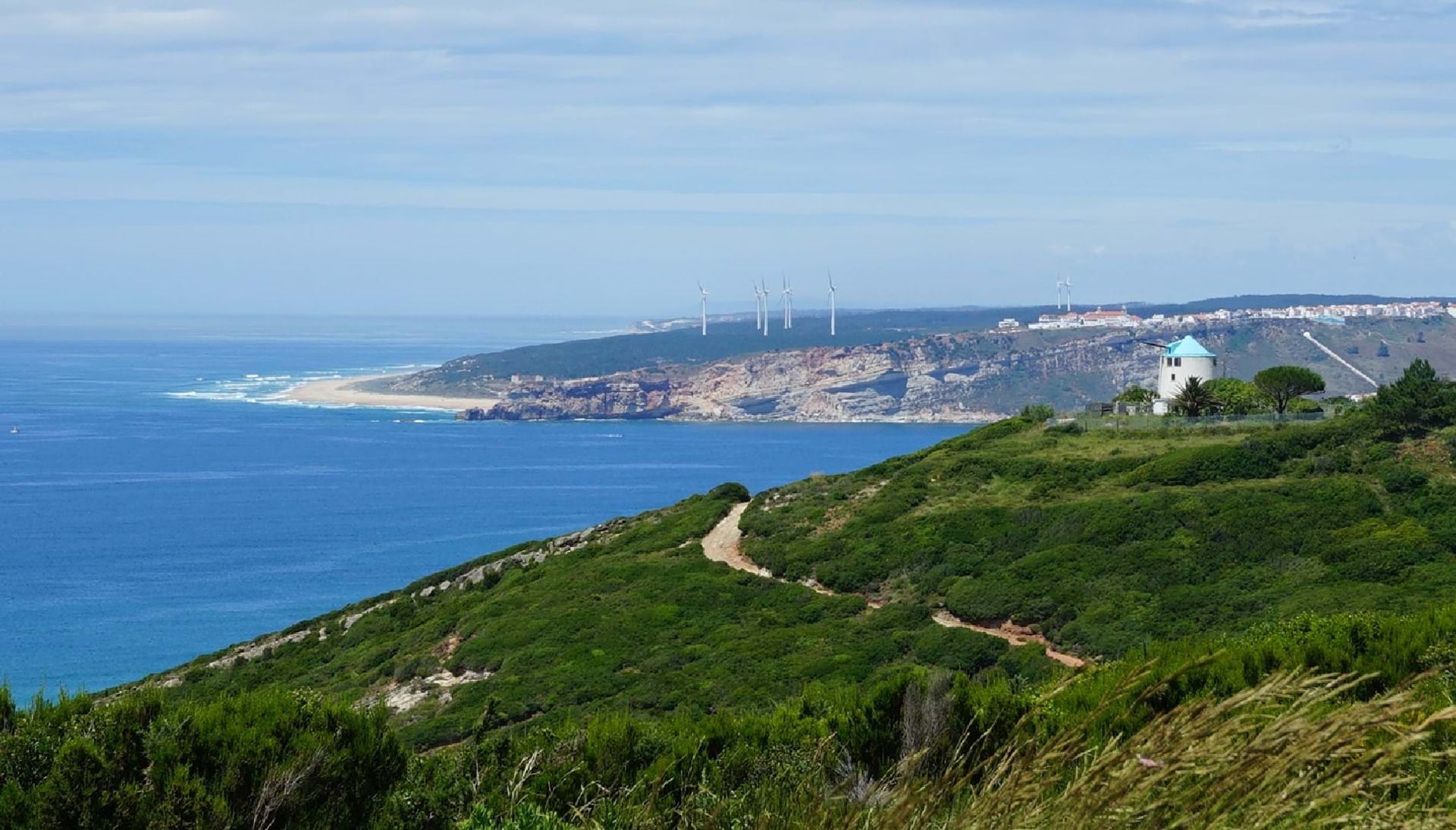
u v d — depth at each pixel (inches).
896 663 1534.2
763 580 2032.5
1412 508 1849.2
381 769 356.5
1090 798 199.9
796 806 303.0
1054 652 1588.3
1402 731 193.3
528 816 359.3
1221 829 189.3
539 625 1849.2
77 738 312.5
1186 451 2251.5
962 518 2110.0
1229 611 1588.3
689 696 1419.8
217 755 327.3
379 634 2241.6
